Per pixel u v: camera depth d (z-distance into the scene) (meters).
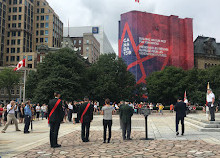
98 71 55.94
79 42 129.38
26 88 58.91
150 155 6.86
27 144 9.35
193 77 67.00
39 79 47.41
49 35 107.94
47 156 6.99
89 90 52.66
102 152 7.49
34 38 109.12
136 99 68.19
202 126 13.95
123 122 10.38
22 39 100.12
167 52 97.75
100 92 50.62
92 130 14.73
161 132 13.24
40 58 72.00
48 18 109.00
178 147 8.09
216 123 13.91
